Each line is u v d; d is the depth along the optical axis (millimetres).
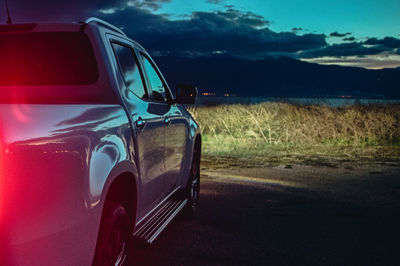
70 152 2012
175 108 4500
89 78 3078
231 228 4773
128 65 3510
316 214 5418
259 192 6742
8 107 1991
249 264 3695
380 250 4102
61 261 1954
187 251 4000
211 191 6785
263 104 18078
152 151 3385
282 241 4336
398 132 13914
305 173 8508
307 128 13633
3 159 1667
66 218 1958
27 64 3207
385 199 6277
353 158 10562
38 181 1790
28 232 1750
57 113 2100
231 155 11094
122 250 2875
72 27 3221
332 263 3740
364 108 16734
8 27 3312
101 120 2473
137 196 3002
